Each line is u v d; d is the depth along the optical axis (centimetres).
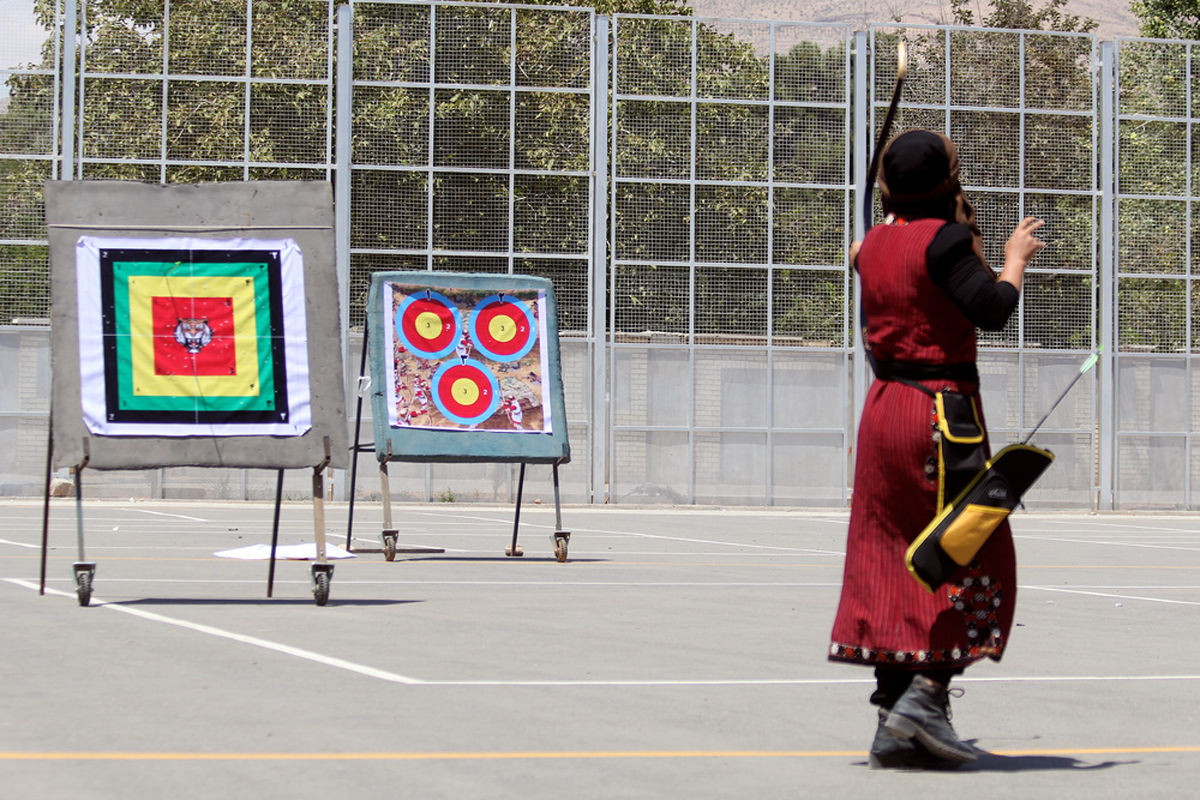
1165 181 4500
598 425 4197
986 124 4422
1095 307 4447
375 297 2128
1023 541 2953
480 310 2170
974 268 782
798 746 822
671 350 4238
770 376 4284
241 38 4103
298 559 2050
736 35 4303
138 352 1418
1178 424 4497
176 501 3956
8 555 2025
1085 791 723
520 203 4194
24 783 697
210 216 1452
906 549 785
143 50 4084
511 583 1741
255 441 1432
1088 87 4472
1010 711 960
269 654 1114
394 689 973
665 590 1684
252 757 761
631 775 734
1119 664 1177
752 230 4288
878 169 840
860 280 824
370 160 4131
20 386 4006
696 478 4247
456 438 2119
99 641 1165
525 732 840
